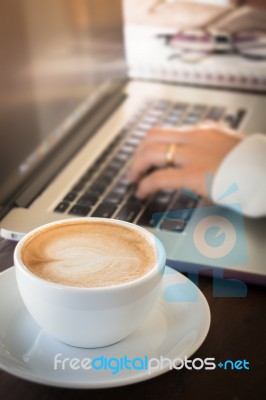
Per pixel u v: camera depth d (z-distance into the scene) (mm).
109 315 397
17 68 697
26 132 693
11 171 640
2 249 541
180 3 1087
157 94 895
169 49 955
